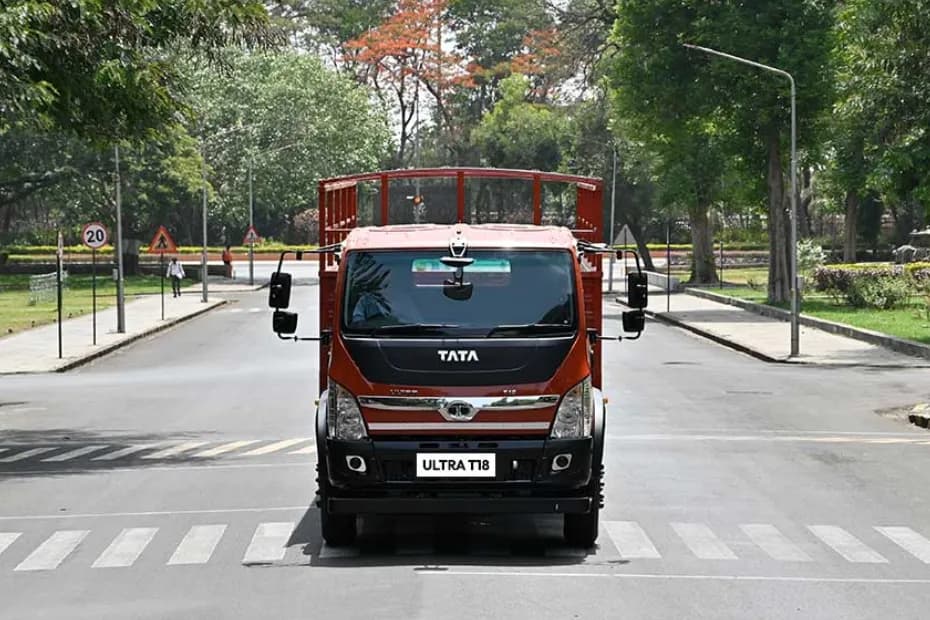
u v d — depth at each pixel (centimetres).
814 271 8212
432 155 16875
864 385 3681
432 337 1516
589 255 1802
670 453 2359
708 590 1338
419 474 1494
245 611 1254
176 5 2708
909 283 7375
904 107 4800
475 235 1583
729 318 6675
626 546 1568
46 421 2973
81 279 11231
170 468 2219
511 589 1337
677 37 7319
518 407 1500
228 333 5906
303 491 1961
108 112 2802
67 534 1658
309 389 3572
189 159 10850
